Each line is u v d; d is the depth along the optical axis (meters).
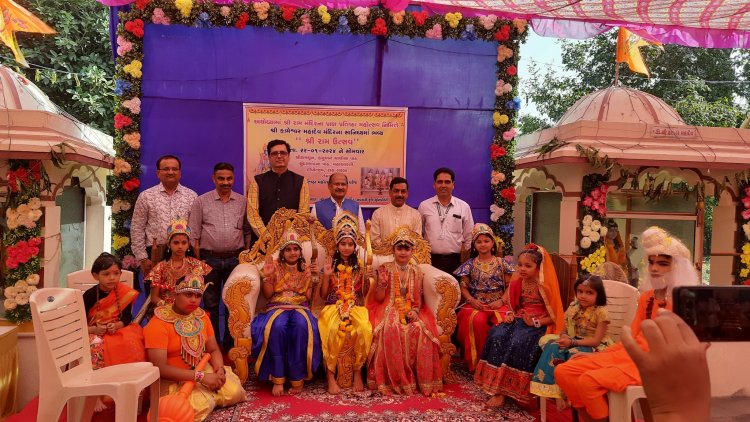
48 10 8.86
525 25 5.52
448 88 5.53
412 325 4.00
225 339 4.66
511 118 5.59
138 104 5.00
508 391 3.66
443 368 4.18
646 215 5.23
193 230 4.52
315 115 5.36
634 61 6.16
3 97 4.75
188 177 5.22
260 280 4.21
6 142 4.00
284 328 3.88
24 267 4.14
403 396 3.88
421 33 5.39
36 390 3.90
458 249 5.04
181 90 5.15
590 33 5.69
